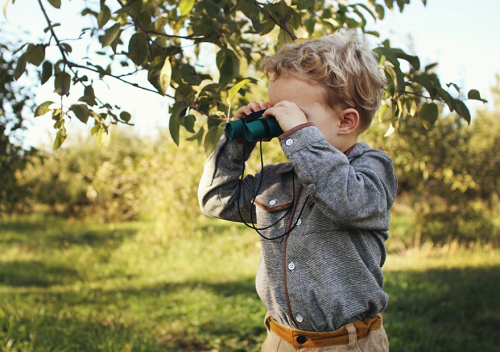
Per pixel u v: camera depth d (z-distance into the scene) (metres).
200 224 11.55
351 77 1.25
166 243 9.35
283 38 1.69
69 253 9.69
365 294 1.28
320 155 1.16
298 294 1.27
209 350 4.06
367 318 1.32
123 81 1.65
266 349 1.42
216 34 1.65
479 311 4.97
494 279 6.26
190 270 7.71
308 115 1.24
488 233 9.00
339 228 1.27
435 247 8.77
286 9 1.67
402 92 1.60
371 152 1.33
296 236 1.30
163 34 1.64
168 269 7.95
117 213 15.35
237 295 5.81
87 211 16.00
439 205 9.05
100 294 6.01
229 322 4.68
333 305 1.25
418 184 8.86
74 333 3.98
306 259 1.28
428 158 7.31
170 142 8.63
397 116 1.65
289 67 1.26
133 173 9.44
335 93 1.24
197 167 8.17
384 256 1.41
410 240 9.15
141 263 8.48
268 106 1.42
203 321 4.73
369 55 1.32
